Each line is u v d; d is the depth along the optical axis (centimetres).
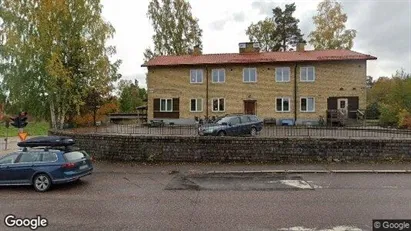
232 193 977
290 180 1140
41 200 930
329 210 791
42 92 2495
